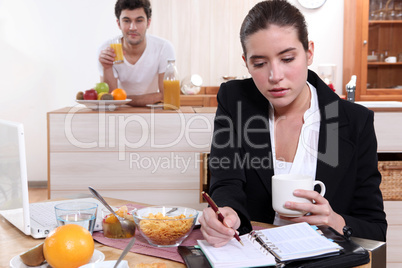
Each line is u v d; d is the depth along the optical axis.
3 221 1.26
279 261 0.89
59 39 4.71
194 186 2.59
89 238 0.91
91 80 4.77
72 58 4.74
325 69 4.18
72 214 1.05
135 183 2.58
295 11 1.12
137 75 3.19
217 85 4.51
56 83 4.76
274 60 1.11
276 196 1.09
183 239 1.05
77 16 4.69
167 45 3.17
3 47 4.68
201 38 4.45
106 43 3.12
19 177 1.09
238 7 4.43
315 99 1.35
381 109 2.52
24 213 1.09
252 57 1.14
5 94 4.73
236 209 1.12
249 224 1.12
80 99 2.58
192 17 4.41
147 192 2.58
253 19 1.12
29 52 4.71
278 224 1.35
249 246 0.96
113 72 2.99
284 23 1.09
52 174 2.55
